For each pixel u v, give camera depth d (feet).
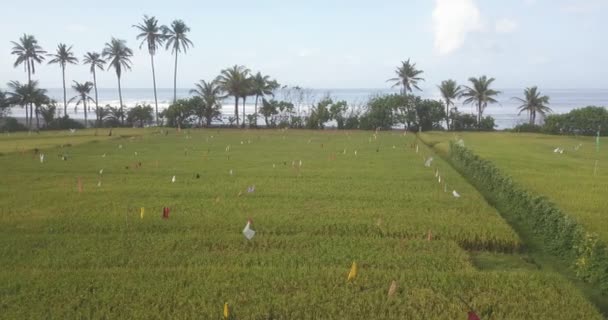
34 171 115.14
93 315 44.45
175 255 58.80
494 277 53.06
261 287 49.88
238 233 67.67
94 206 81.25
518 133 252.62
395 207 82.53
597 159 143.84
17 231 67.87
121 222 71.46
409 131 273.33
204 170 118.11
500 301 47.60
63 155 144.15
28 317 43.91
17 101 264.52
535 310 45.91
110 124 301.02
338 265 56.59
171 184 100.32
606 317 48.08
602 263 53.78
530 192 81.76
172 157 142.61
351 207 82.28
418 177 110.83
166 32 283.79
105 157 140.97
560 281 51.96
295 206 82.33
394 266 56.34
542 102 299.38
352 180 106.22
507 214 84.74
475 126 286.05
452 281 51.67
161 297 47.42
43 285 49.65
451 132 260.21
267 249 62.08
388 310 45.80
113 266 55.93
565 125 246.47
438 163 134.62
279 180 105.40
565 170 119.85
